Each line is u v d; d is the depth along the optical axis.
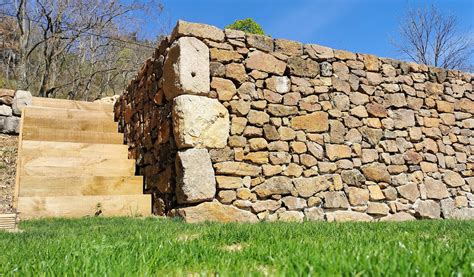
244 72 5.20
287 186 5.14
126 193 5.55
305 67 5.66
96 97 17.16
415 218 5.95
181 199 4.51
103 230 3.41
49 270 1.82
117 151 6.78
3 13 14.80
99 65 17.52
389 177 5.89
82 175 5.78
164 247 2.28
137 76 6.76
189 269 1.93
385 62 6.34
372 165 5.81
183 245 2.38
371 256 1.82
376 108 6.06
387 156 5.96
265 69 5.36
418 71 6.62
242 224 3.85
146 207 5.34
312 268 1.59
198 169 4.58
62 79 16.34
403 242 2.36
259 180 4.98
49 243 2.60
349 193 5.53
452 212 6.29
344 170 5.59
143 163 6.04
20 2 14.45
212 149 4.76
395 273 1.55
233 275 1.62
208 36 5.05
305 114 5.50
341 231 3.24
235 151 4.91
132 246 2.33
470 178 6.66
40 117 7.18
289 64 5.55
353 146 5.73
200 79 4.83
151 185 5.59
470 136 6.87
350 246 2.21
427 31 18.59
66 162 5.85
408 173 6.08
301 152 5.34
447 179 6.41
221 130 4.84
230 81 5.07
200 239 2.75
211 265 1.92
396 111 6.23
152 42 18.59
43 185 5.06
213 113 4.80
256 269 1.76
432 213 6.09
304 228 3.42
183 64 4.75
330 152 5.54
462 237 2.84
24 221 4.30
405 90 6.40
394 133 6.12
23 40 14.60
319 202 5.30
